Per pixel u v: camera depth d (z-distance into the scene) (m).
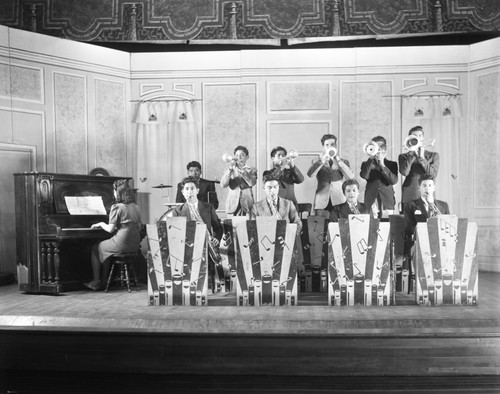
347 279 5.35
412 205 6.24
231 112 8.64
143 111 8.66
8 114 7.32
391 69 8.40
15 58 7.39
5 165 7.32
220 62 8.64
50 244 6.25
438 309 5.13
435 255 5.34
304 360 4.49
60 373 4.61
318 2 7.92
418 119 8.36
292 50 8.53
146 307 5.33
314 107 8.53
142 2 7.97
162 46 8.71
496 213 7.95
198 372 4.54
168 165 8.68
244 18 7.97
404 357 4.43
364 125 8.45
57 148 7.84
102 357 4.62
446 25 7.80
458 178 8.29
